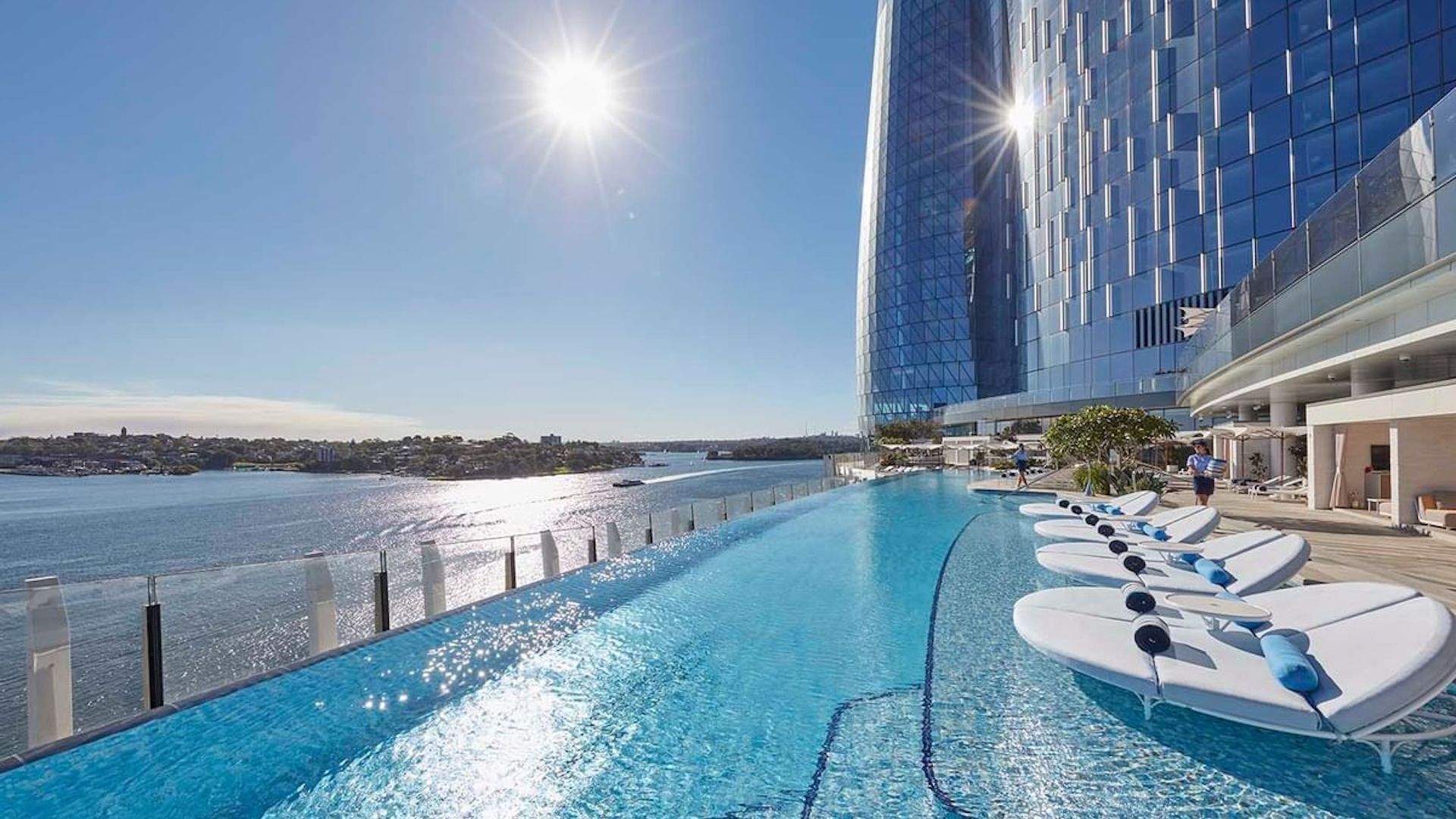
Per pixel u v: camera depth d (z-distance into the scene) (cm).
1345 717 344
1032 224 4106
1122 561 671
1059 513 1288
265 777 434
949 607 780
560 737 479
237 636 681
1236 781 377
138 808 404
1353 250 1055
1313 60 2400
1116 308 3281
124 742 469
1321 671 383
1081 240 3553
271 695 552
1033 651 618
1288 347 1374
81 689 557
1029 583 895
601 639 691
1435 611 379
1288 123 2484
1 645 458
